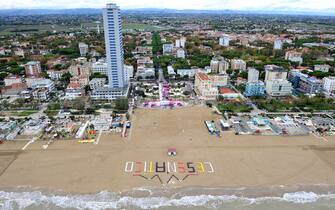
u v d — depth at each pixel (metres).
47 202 118.88
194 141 169.75
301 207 117.00
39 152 156.38
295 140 170.88
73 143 166.75
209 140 171.12
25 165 144.00
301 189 127.38
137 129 186.50
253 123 194.00
